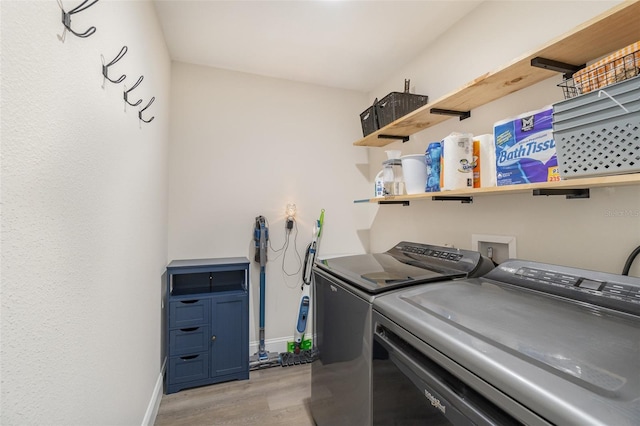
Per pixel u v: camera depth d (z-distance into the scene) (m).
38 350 0.60
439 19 1.90
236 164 2.59
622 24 0.95
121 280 1.15
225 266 2.23
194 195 2.46
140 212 1.45
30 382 0.57
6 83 0.51
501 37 1.61
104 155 0.96
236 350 2.22
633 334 0.68
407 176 1.84
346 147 2.98
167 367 2.06
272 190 2.70
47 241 0.64
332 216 2.91
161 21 1.90
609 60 0.85
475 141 1.46
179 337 2.09
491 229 1.66
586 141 0.85
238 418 1.79
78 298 0.78
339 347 1.39
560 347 0.63
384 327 1.04
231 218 2.56
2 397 0.50
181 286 2.40
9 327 0.51
